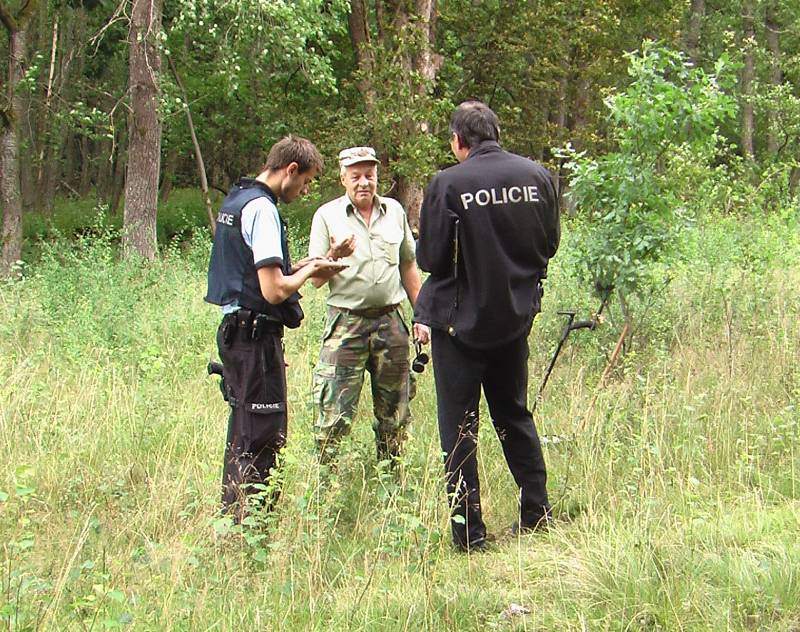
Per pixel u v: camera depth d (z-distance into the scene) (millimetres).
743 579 3582
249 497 4215
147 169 15328
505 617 3594
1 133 15383
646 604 3473
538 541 4414
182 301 9852
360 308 5141
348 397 5184
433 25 19984
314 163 4590
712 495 4691
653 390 5770
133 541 4422
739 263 10039
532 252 4344
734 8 31750
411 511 4434
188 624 3484
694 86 6418
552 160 22656
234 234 4457
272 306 4496
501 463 5262
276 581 3879
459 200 4230
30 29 24859
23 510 4793
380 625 3539
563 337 5738
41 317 8969
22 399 6203
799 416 5469
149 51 15453
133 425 5848
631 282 6398
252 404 4512
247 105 22781
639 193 6371
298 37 15211
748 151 27922
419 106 17953
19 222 15523
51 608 3502
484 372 4531
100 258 11484
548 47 22141
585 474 4980
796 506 4461
